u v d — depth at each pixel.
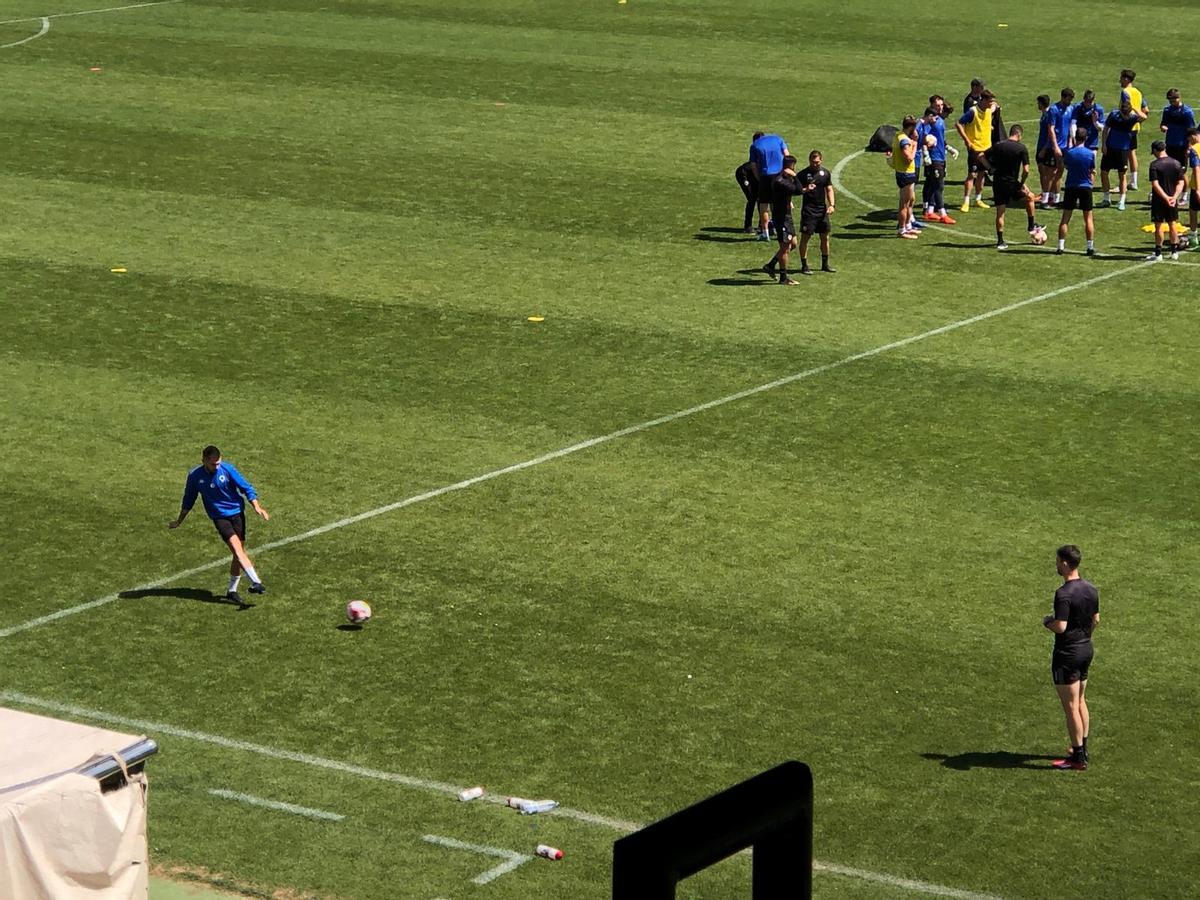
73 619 33.72
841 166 71.62
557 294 55.34
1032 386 47.28
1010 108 81.75
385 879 24.23
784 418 44.94
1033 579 35.47
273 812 26.23
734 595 34.72
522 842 25.39
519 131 75.69
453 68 86.88
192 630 33.22
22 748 21.78
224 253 59.22
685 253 59.91
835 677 31.22
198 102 79.38
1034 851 25.22
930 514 38.84
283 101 79.94
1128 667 31.55
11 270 56.91
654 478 41.06
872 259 59.38
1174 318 53.41
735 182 68.81
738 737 28.91
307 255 59.16
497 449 42.88
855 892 23.81
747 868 24.39
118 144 72.44
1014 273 57.94
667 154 72.62
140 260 58.25
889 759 28.14
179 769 27.66
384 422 44.72
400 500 39.75
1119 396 46.59
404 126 76.19
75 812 20.80
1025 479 40.91
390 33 94.50
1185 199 65.94
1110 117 65.62
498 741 28.78
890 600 34.47
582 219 63.66
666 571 35.94
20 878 20.36
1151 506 39.34
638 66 88.06
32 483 40.72
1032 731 29.17
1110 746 28.61
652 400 46.31
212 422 44.66
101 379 47.78
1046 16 101.94
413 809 26.41
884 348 50.34
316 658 32.03
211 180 67.94
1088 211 59.41
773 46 93.19
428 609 34.19
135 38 91.75
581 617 33.75
